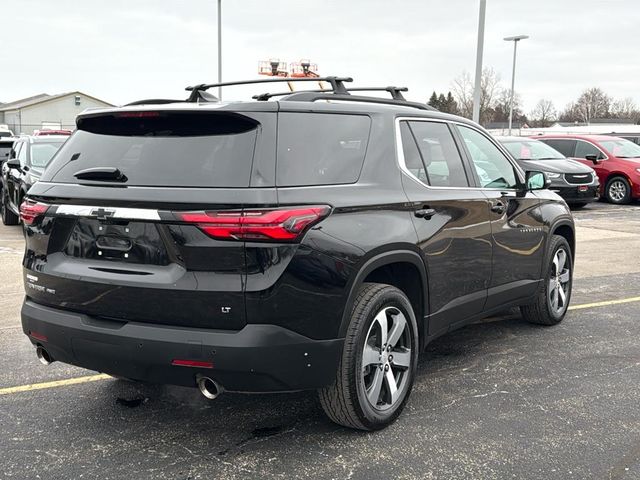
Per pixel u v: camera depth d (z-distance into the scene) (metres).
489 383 4.56
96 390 4.40
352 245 3.42
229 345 3.09
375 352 3.71
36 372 4.73
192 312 3.15
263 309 3.11
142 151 3.43
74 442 3.64
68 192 3.49
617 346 5.42
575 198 15.46
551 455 3.49
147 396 4.30
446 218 4.21
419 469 3.34
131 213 3.26
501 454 3.50
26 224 3.77
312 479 3.25
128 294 3.28
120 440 3.66
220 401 4.23
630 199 17.73
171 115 3.39
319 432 3.77
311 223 3.24
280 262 3.13
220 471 3.32
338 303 3.36
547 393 4.38
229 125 3.33
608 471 3.33
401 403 3.91
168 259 3.22
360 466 3.37
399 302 3.81
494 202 4.79
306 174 3.34
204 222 3.09
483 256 4.66
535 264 5.47
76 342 3.43
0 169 15.02
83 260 3.49
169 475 3.28
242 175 3.15
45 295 3.63
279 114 3.35
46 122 71.44
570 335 5.73
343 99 3.97
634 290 7.60
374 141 3.87
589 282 8.05
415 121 4.30
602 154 18.25
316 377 3.34
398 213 3.81
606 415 4.02
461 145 4.70
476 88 19.58
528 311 5.91
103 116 3.61
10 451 3.53
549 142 19.23
